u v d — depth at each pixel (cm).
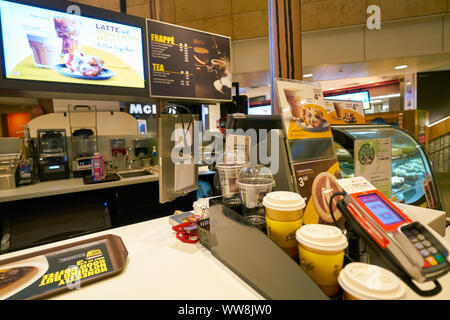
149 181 271
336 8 506
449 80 668
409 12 482
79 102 352
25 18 203
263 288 67
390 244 64
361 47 514
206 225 104
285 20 177
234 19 545
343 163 141
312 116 112
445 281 67
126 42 243
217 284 73
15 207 212
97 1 556
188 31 258
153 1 328
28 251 97
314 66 545
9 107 707
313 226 70
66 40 219
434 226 95
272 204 72
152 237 110
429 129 697
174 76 254
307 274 58
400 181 170
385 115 546
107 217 244
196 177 140
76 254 88
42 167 255
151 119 416
